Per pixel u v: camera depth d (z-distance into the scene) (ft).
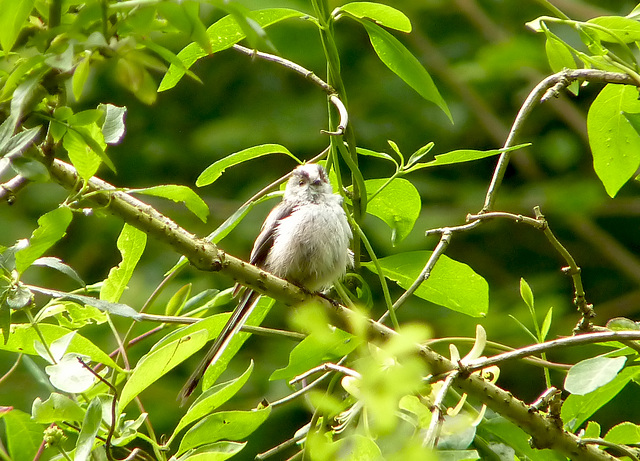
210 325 22.63
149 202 52.85
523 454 21.94
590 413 22.62
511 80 56.44
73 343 20.61
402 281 26.91
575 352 45.19
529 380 45.55
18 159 15.47
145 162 54.13
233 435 19.95
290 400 22.18
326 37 24.39
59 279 50.75
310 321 16.97
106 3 12.89
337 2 51.47
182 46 40.91
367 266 26.81
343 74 54.95
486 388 20.52
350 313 21.62
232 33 22.98
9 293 16.84
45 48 13.61
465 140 55.52
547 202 52.01
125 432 19.93
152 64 13.39
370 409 14.93
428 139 53.98
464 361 20.43
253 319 27.07
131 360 40.96
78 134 15.35
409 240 49.01
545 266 53.26
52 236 16.84
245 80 56.13
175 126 55.47
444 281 26.37
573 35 51.96
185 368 43.52
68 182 18.97
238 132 53.26
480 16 58.18
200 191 53.62
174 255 48.55
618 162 26.71
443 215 51.72
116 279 22.72
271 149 24.43
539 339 22.94
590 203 51.42
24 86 13.35
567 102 56.54
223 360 24.54
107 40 13.17
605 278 53.67
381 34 23.47
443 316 46.01
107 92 53.72
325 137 52.31
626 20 24.71
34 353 21.15
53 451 21.93
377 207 27.45
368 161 52.65
